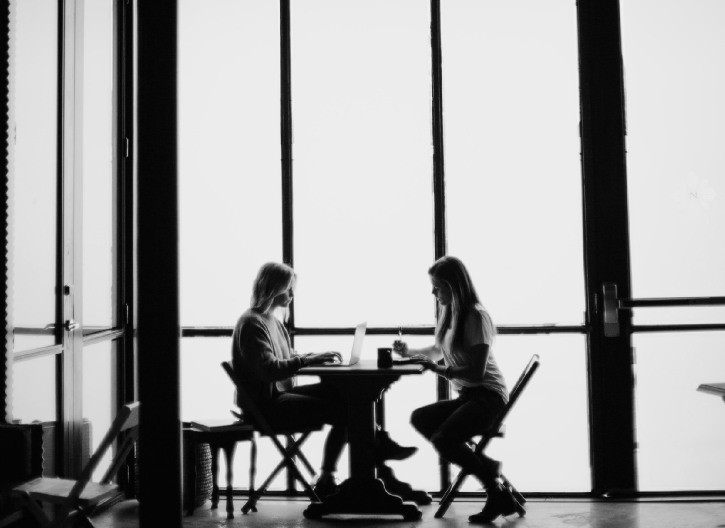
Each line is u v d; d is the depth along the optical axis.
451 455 4.09
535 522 4.20
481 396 4.12
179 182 2.85
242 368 4.30
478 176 4.91
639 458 4.77
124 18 4.91
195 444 4.49
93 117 4.48
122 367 4.96
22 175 3.68
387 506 4.24
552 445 4.82
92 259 4.47
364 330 4.53
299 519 4.29
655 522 4.19
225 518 4.32
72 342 4.09
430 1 4.94
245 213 4.99
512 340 4.85
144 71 2.80
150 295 2.79
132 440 3.35
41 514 3.12
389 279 4.93
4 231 3.51
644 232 4.83
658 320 4.79
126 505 4.71
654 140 4.84
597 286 4.82
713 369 4.77
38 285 3.81
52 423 3.94
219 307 4.99
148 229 2.79
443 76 4.94
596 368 4.79
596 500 4.68
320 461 4.89
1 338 3.47
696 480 4.75
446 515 4.36
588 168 4.84
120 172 4.92
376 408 4.73
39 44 3.85
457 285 4.18
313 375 4.10
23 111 3.71
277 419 4.25
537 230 4.88
